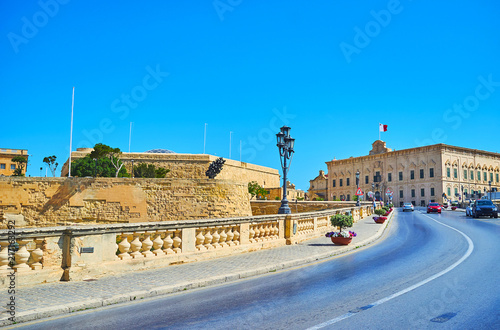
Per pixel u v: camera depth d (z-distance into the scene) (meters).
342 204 56.84
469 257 12.98
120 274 10.12
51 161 68.62
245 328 6.00
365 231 24.16
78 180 42.81
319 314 6.67
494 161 109.69
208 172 48.06
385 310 6.84
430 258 13.15
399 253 14.87
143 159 67.25
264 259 12.88
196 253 12.41
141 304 7.64
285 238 17.44
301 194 113.62
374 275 10.27
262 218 15.84
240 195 44.78
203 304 7.57
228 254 13.66
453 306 7.02
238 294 8.41
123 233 10.65
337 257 14.20
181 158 67.69
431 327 5.88
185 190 42.66
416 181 100.56
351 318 6.39
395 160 106.12
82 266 9.50
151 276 9.91
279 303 7.52
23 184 42.62
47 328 6.15
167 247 11.82
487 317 6.33
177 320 6.50
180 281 9.31
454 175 98.12
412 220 38.81
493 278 9.36
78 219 42.22
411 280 9.42
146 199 42.53
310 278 10.14
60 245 9.29
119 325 6.26
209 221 13.02
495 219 37.41
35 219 42.19
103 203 42.53
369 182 112.06
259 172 86.50
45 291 8.20
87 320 6.56
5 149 93.69
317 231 21.00
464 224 30.73
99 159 61.53
